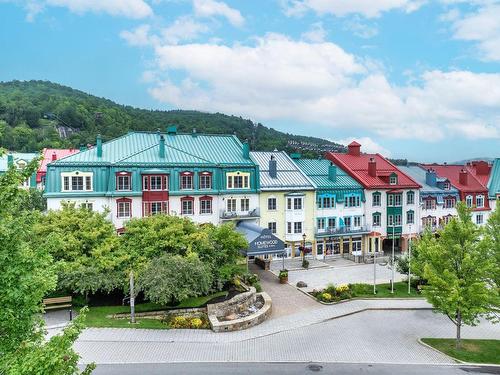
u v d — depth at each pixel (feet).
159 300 86.79
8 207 37.04
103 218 106.22
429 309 106.22
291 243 157.17
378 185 171.63
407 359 76.84
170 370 69.10
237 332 87.66
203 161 142.82
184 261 93.09
